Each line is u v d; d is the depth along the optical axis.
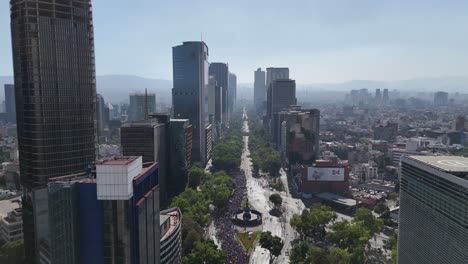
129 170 148.00
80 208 149.50
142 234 159.12
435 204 188.00
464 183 164.38
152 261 173.88
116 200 146.75
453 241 173.00
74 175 164.12
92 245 150.50
